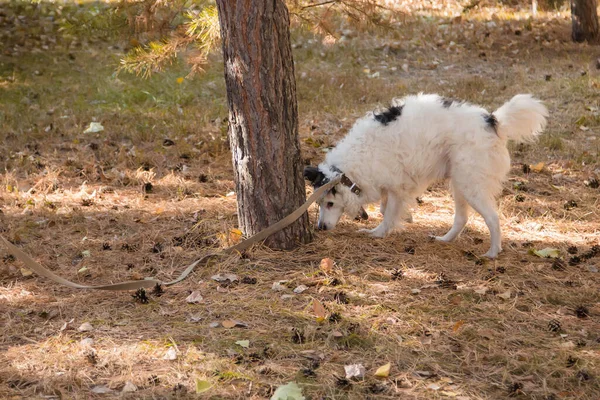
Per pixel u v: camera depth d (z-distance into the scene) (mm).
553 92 13320
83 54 15883
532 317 5523
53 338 5109
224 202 8406
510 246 7137
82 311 5609
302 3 9234
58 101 13086
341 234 7391
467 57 16469
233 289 6008
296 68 15453
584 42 17344
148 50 8930
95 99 13391
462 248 7070
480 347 5047
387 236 7316
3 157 10031
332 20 9664
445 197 8867
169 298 5863
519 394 4449
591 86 13406
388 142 6949
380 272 6340
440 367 4773
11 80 14156
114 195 8664
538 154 10359
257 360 4801
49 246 7086
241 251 6676
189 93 13766
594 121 11656
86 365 4742
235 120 6559
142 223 7723
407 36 17672
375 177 7035
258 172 6625
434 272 6398
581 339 5172
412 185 7098
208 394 4414
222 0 6199
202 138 11055
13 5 17703
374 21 9133
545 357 4883
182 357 4859
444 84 14211
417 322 5387
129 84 14086
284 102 6496
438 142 6832
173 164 9938
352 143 7113
